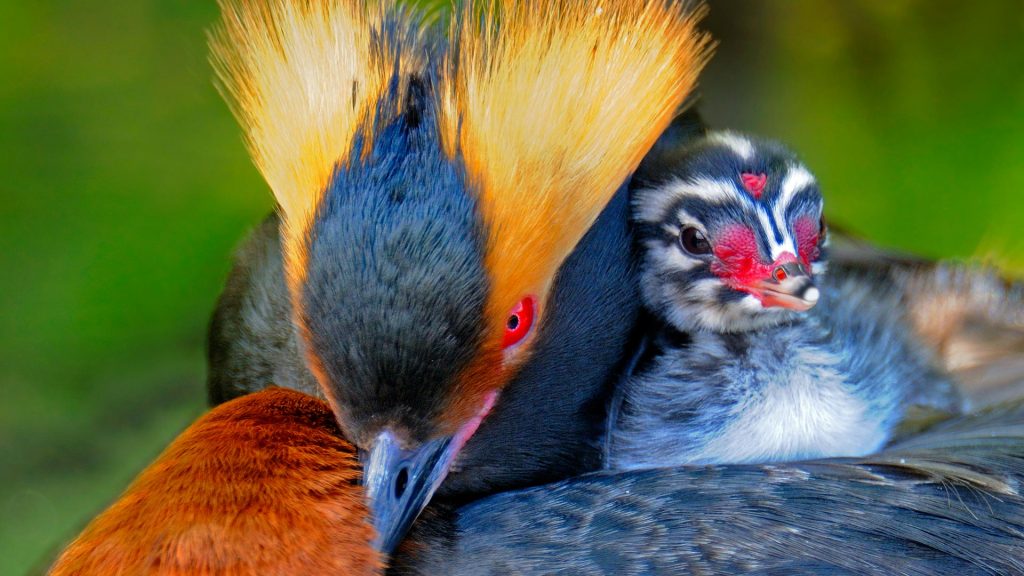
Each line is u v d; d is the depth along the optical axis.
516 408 2.77
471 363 2.74
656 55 2.78
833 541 2.74
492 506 2.76
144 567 2.73
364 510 2.74
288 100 2.76
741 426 2.78
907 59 3.13
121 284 3.03
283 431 2.75
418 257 2.73
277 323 2.80
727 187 2.79
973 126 3.02
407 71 2.75
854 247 2.86
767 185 2.79
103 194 3.09
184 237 3.05
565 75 2.76
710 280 2.79
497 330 2.75
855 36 3.17
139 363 3.00
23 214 3.06
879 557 2.74
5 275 3.02
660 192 2.80
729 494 2.75
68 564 2.73
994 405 2.82
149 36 3.25
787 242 2.79
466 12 2.76
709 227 2.79
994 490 2.75
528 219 2.75
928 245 2.98
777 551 2.74
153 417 2.99
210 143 3.14
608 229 2.79
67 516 2.96
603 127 2.77
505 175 2.75
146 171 3.12
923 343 2.82
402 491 2.74
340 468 2.74
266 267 2.81
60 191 3.09
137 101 3.18
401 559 2.75
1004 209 2.98
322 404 2.76
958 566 2.74
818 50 3.19
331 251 2.74
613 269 2.79
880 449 2.79
